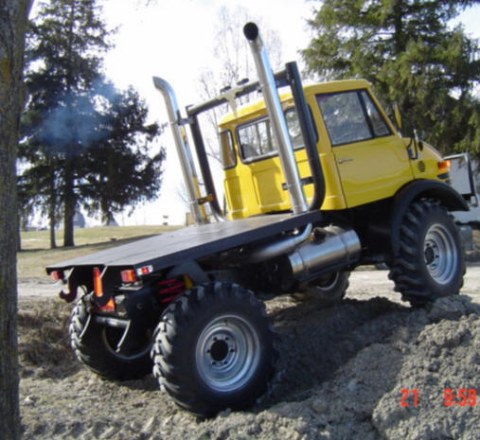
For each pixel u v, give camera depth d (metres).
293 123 6.32
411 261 6.18
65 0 31.59
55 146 31.69
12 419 3.27
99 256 5.42
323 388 4.73
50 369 6.44
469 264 14.80
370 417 4.31
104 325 5.57
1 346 3.22
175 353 4.40
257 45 5.52
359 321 6.20
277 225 5.19
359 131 6.31
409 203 6.34
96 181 33.22
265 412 4.33
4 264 3.22
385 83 22.17
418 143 6.76
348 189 6.04
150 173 33.59
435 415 4.18
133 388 5.75
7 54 3.22
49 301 9.12
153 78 7.08
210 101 6.75
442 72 21.36
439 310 5.60
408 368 4.65
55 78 31.41
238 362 4.74
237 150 7.10
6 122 3.22
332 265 5.88
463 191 15.50
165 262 4.52
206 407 4.49
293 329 6.14
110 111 32.53
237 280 5.71
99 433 4.46
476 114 20.77
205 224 6.93
